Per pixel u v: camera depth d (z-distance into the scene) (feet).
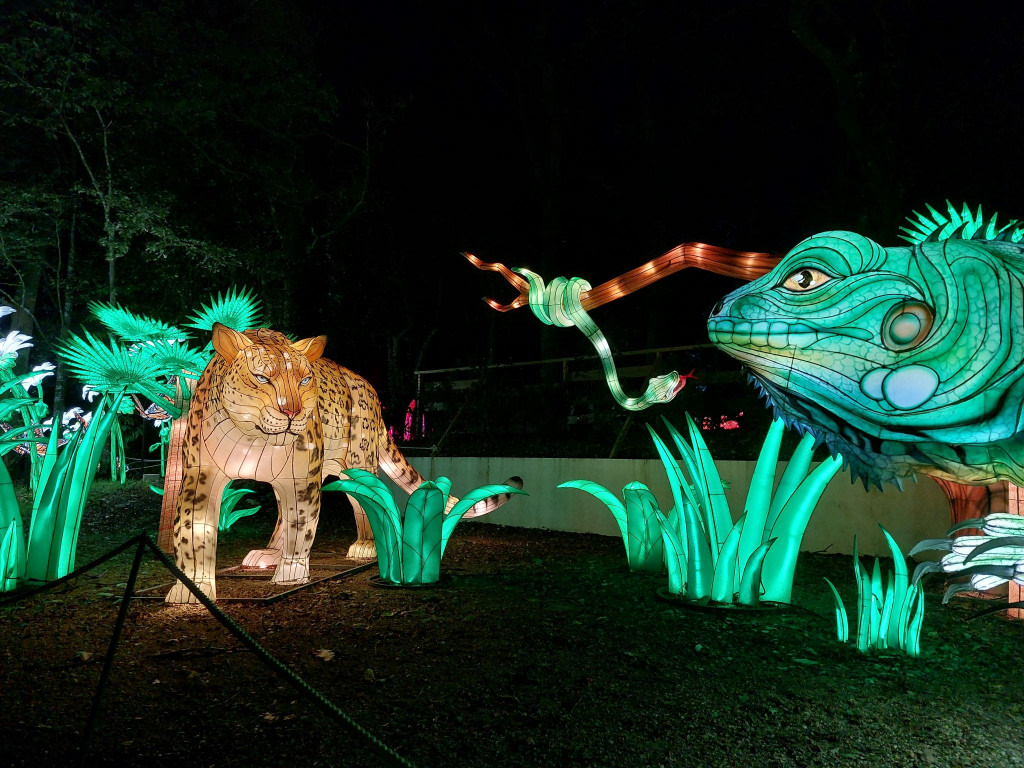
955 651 15.40
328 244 52.65
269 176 48.83
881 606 15.78
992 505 18.65
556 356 50.49
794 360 11.06
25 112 47.78
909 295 10.55
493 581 22.04
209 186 52.03
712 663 14.57
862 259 10.96
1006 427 10.38
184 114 44.75
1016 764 10.59
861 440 11.21
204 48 45.16
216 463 19.45
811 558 25.30
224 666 14.32
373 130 50.44
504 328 58.23
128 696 12.80
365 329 53.72
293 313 50.21
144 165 47.91
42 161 54.19
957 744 11.18
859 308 10.74
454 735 11.30
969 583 12.35
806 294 11.07
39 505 21.03
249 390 18.57
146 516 37.58
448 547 28.89
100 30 44.50
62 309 56.95
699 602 18.58
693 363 37.22
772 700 12.75
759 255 13.46
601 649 15.37
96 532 33.06
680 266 14.16
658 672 14.07
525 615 17.99
